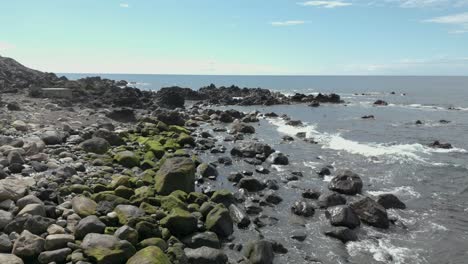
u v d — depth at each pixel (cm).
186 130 3475
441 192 2080
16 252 1045
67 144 2319
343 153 2905
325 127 4262
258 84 18688
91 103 4794
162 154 2444
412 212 1806
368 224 1633
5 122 2750
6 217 1178
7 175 1573
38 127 2748
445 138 3634
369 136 3709
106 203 1390
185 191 1731
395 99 8569
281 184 2130
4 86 5450
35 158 1873
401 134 3838
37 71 8338
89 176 1752
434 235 1568
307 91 12275
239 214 1599
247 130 3741
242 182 1997
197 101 7119
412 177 2328
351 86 16575
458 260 1372
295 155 2828
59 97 4988
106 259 1055
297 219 1659
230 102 6956
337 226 1590
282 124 4428
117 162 2095
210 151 2823
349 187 2006
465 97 9238
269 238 1479
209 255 1202
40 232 1153
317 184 2144
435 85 17200
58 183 1584
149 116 3944
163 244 1209
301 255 1359
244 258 1249
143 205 1439
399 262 1345
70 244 1106
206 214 1507
